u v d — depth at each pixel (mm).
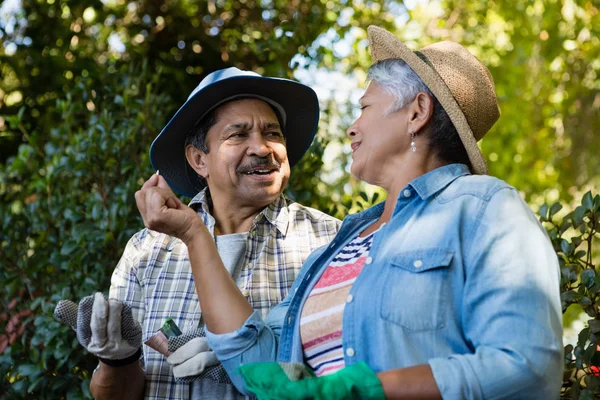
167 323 2527
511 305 1759
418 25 7141
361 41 6273
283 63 5188
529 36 7664
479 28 7676
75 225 3863
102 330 2400
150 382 2701
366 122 2197
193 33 5797
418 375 1721
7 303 4086
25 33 5906
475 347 1795
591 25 7664
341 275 2125
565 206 8344
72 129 4777
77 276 3814
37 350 3744
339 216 4328
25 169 4445
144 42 5820
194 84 5785
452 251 1885
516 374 1689
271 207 2986
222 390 2633
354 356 1919
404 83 2148
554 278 1826
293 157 3381
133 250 2982
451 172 2057
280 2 5684
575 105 8352
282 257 2893
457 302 1859
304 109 3201
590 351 2623
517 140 7719
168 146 3176
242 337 2270
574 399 2598
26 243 4242
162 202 2346
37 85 5801
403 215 2037
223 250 2914
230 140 2977
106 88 4488
